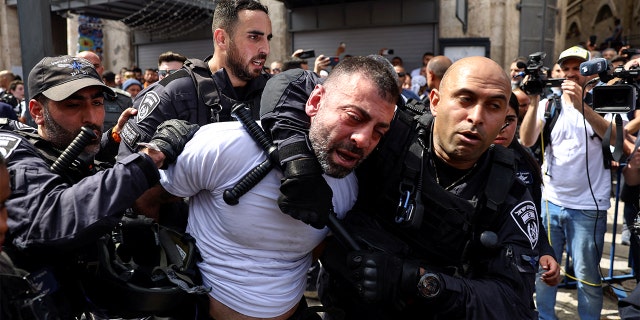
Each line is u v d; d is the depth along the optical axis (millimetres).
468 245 1424
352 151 1195
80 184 1237
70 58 1533
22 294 1205
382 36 9359
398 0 9031
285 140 1242
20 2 2918
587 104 2805
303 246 1440
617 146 2555
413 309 1436
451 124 1336
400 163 1382
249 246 1390
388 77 1190
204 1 9320
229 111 1956
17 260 1257
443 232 1394
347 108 1159
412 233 1413
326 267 1474
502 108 1332
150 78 6762
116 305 1357
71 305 1380
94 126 1508
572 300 3617
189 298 1461
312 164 1194
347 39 9617
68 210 1202
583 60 2959
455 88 1326
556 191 3021
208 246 1432
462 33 8852
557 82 2723
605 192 2904
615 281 3836
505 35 8789
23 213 1218
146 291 1305
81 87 1436
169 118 1840
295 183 1168
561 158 2965
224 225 1374
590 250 2926
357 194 1496
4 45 13430
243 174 1312
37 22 2908
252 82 2117
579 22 20641
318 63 4551
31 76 1498
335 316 1556
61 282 1340
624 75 2312
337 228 1342
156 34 11305
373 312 1485
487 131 1315
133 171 1243
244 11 1998
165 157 1309
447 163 1426
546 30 9195
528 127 2982
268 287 1424
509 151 1471
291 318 1564
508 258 1384
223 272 1409
